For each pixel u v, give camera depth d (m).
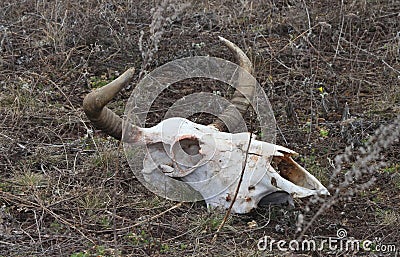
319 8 10.46
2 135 7.03
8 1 9.96
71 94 8.12
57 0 9.56
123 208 5.99
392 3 10.52
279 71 8.86
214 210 5.81
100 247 5.38
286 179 5.91
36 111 7.61
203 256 5.36
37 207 5.94
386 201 6.22
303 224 5.72
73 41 9.30
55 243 5.53
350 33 9.48
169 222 5.78
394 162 6.86
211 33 9.66
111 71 8.70
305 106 8.09
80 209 5.93
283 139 7.24
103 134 7.24
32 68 8.69
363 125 7.58
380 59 9.04
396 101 8.19
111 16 9.70
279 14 10.09
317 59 8.80
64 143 7.00
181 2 9.70
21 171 6.49
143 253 5.37
